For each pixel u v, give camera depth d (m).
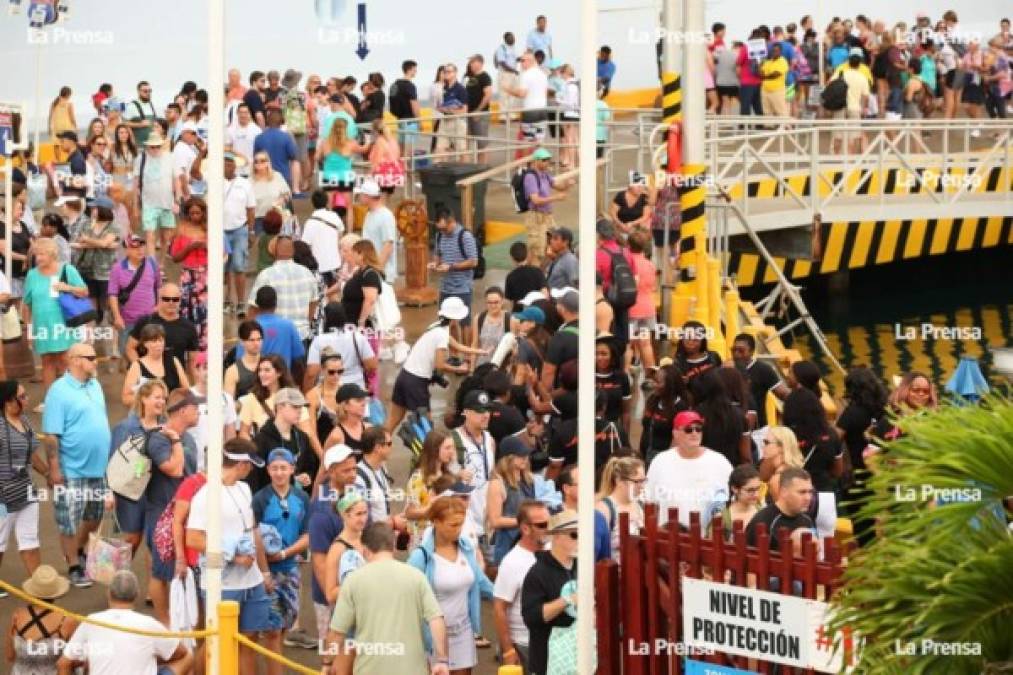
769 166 69.56
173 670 32.50
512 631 32.41
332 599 33.12
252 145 72.50
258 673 35.22
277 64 92.38
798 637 27.11
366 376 45.91
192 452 38.19
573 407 43.31
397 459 46.72
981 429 22.72
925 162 78.94
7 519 38.31
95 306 56.00
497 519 36.72
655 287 55.72
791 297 62.12
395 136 74.62
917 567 22.27
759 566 27.39
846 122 74.38
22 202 57.06
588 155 28.70
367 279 48.72
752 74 87.69
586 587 28.78
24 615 32.91
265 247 56.25
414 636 30.66
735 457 39.69
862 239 77.25
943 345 74.50
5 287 52.03
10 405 38.06
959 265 84.62
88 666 32.38
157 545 35.19
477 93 81.75
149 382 37.56
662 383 41.00
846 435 40.03
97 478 39.41
